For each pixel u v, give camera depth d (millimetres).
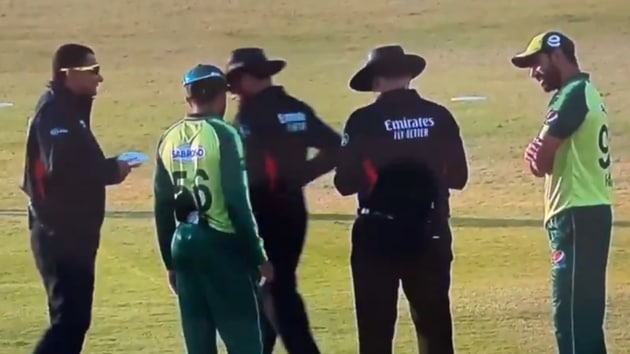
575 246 15211
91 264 15938
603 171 15242
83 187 15781
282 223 16688
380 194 15406
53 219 15766
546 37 15344
